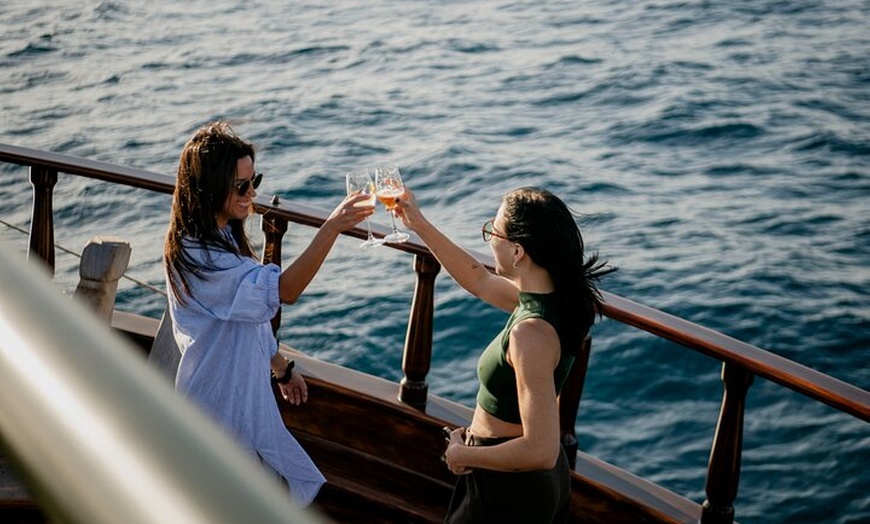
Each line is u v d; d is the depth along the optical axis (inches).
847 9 1087.6
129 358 12.7
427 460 162.2
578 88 868.0
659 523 144.6
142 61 1007.0
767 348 454.9
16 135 801.6
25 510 134.1
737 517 337.1
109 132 804.0
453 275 129.4
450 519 115.8
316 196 665.0
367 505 164.4
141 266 538.9
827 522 335.0
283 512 10.6
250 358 115.2
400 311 462.3
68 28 1133.7
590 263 106.9
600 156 710.5
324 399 167.8
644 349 426.6
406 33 1077.1
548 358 102.7
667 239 560.4
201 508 10.4
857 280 513.7
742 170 678.5
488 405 110.8
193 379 114.3
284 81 926.4
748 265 526.0
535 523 110.3
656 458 368.8
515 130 770.8
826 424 382.3
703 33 1023.6
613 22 1084.5
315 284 487.2
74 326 13.0
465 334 442.0
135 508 10.3
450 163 695.7
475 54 989.2
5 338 12.6
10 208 643.5
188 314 114.0
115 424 11.3
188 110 853.8
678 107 795.4
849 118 771.4
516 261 105.0
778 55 940.0
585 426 387.5
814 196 631.2
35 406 11.6
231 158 109.7
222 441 11.4
